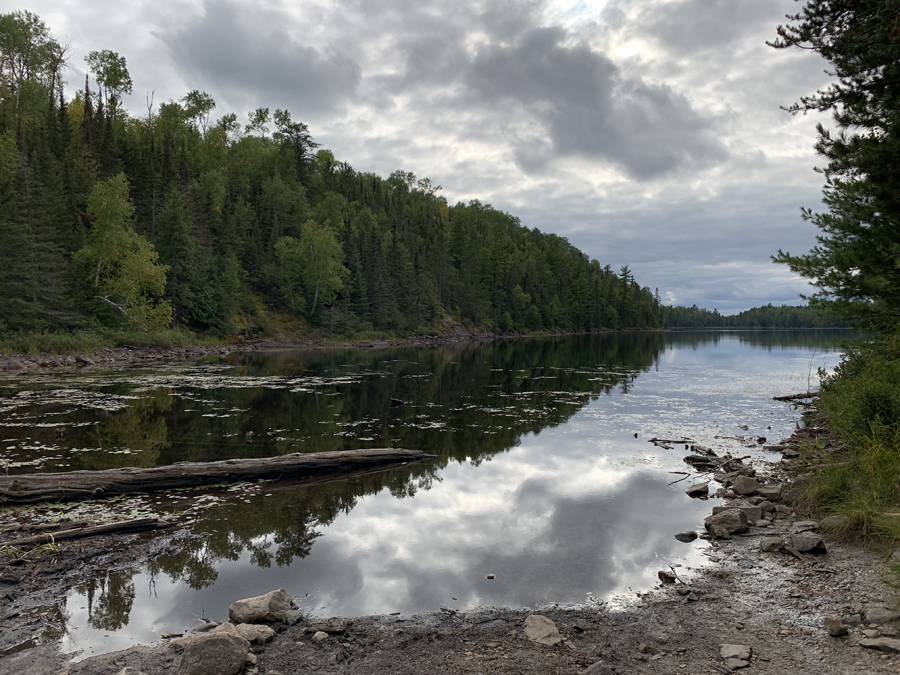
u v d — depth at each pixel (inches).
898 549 206.5
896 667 136.6
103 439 454.6
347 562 225.6
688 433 507.8
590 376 1055.6
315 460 370.9
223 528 265.9
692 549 238.4
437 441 474.3
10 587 200.4
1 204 1246.9
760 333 4714.6
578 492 327.6
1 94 2324.1
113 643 162.9
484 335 3503.9
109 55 2778.1
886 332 450.6
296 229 2812.5
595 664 141.4
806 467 359.9
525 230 6387.8
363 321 2711.6
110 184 1555.1
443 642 161.6
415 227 4005.9
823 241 401.7
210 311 1907.0
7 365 1043.9
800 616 171.8
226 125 3516.2
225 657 141.3
